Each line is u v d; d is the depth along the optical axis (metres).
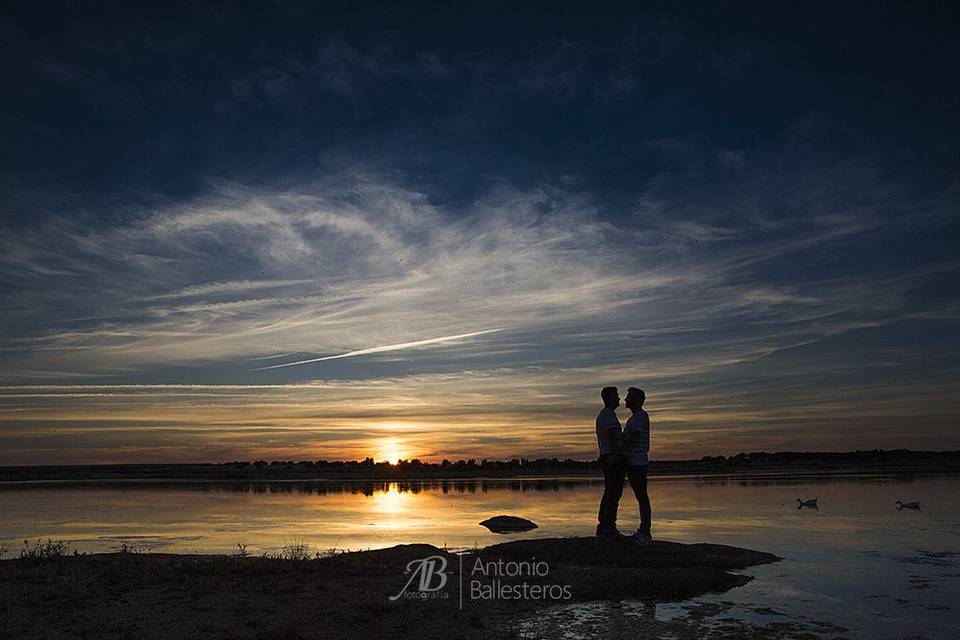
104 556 12.95
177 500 35.00
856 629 7.99
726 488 38.94
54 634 7.65
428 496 36.88
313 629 7.89
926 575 11.25
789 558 13.02
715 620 8.37
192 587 9.90
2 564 11.78
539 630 7.95
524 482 54.91
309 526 21.69
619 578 10.42
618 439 13.45
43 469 112.19
